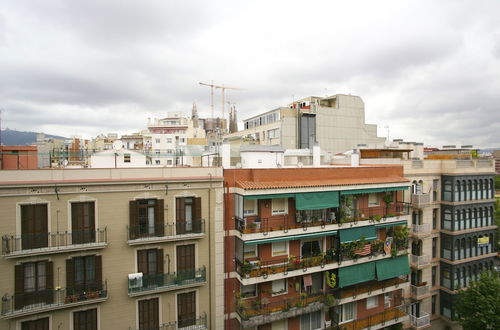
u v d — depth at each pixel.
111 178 19.59
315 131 66.62
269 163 35.47
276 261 23.48
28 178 17.78
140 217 20.44
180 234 21.03
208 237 22.05
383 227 27.91
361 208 27.33
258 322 21.91
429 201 30.39
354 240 25.53
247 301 23.41
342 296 25.19
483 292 26.23
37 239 17.77
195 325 21.38
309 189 23.20
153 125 107.75
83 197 18.86
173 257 21.03
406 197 29.84
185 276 21.08
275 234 22.47
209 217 22.02
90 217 19.16
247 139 64.25
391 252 27.05
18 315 17.09
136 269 20.16
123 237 19.80
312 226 23.83
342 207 25.48
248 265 21.92
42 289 18.25
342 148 68.94
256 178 22.97
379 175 27.72
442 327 32.06
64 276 18.50
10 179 17.41
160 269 20.55
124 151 31.05
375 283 27.77
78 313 18.94
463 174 31.94
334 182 24.73
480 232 33.19
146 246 20.34
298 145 64.94
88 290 18.80
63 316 18.48
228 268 22.83
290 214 24.30
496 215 48.59
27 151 24.39
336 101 69.75
